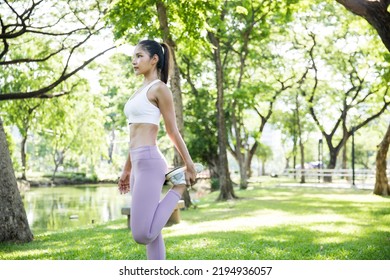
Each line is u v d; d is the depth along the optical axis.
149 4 11.31
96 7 14.08
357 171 25.89
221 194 17.95
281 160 84.50
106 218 15.77
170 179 3.61
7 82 18.17
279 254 6.15
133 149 3.61
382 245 6.76
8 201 8.38
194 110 26.73
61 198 26.00
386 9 8.18
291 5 15.94
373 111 32.34
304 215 11.45
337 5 25.53
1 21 12.99
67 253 6.80
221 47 21.50
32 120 22.89
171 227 9.91
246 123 39.16
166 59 3.80
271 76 29.47
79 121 34.66
